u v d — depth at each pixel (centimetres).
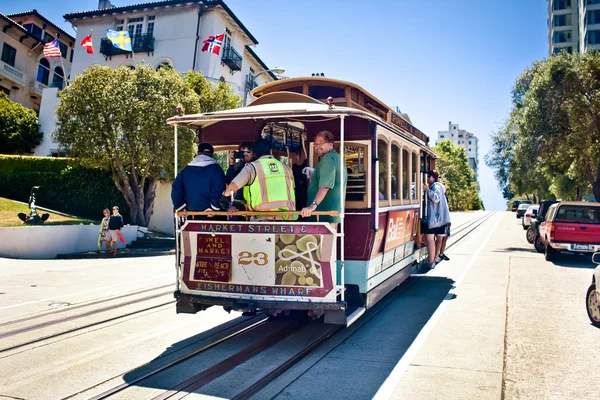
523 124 2214
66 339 642
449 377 486
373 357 555
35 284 1134
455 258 1443
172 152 2106
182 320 745
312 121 643
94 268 1459
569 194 3434
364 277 627
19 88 3703
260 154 610
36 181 2547
